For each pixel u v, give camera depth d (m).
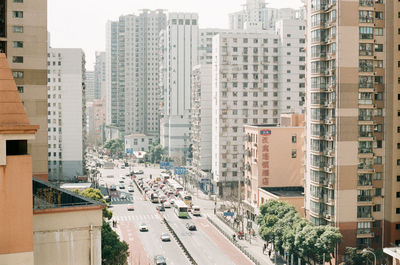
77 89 171.75
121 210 137.88
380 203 84.12
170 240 103.56
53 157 171.12
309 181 89.75
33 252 25.42
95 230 28.84
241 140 158.50
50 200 30.83
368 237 83.25
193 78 187.88
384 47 83.88
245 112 158.62
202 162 178.12
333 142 83.44
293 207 89.81
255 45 158.38
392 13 82.31
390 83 83.00
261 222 92.81
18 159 23.91
